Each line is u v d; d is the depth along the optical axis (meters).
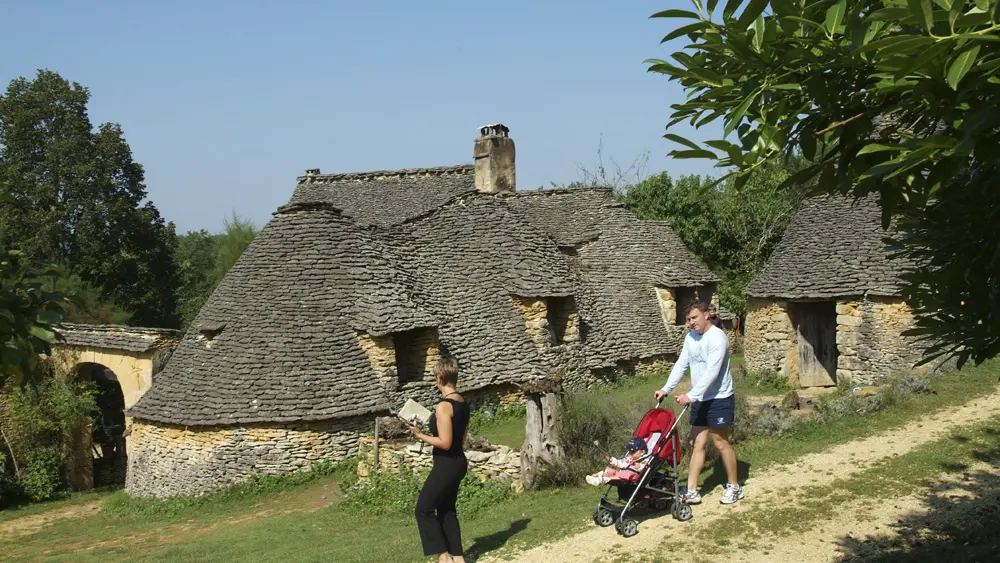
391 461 13.62
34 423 22.08
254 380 17.25
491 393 20.42
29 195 37.81
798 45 4.30
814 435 11.09
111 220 39.78
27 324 5.20
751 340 21.45
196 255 63.06
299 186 32.88
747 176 4.48
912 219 5.48
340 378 17.50
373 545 9.62
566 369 22.30
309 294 18.50
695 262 29.88
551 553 7.73
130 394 21.81
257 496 16.06
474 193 24.30
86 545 14.24
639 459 7.89
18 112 39.00
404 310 18.72
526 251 23.02
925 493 8.44
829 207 20.73
